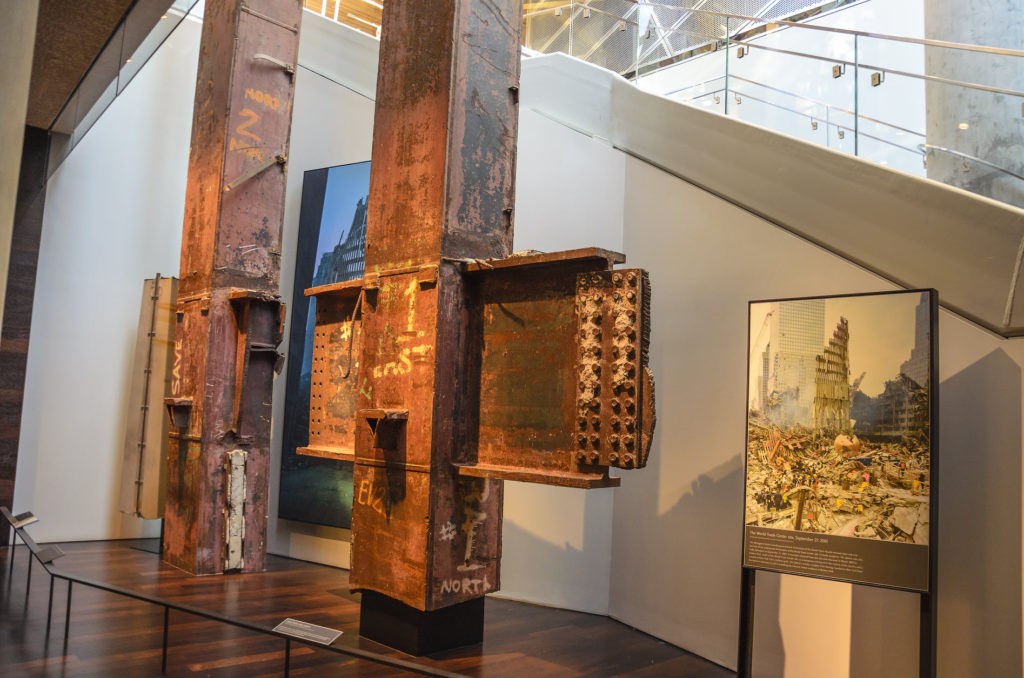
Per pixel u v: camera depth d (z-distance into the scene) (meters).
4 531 10.07
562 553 7.83
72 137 10.54
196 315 9.41
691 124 6.98
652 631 6.86
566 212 8.15
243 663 5.70
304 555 10.06
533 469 5.48
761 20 7.57
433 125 6.16
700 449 6.58
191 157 9.85
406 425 6.05
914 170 7.07
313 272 10.26
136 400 10.70
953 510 4.70
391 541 6.10
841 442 4.66
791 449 4.84
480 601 6.50
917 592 4.28
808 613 5.45
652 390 4.84
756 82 7.77
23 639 6.09
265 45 9.60
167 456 10.24
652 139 7.44
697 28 8.35
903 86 8.41
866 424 4.58
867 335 4.65
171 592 8.00
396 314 6.28
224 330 9.27
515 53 6.63
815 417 4.78
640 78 9.01
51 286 10.77
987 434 4.56
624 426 4.85
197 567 8.89
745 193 6.43
